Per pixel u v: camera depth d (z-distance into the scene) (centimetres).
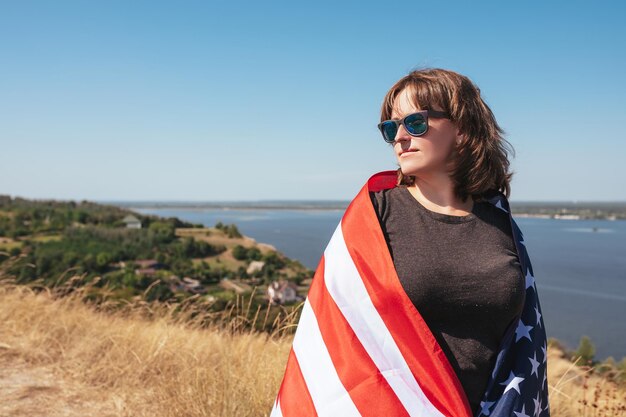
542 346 158
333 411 150
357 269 154
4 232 5638
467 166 159
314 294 162
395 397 146
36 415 326
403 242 154
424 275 147
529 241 13588
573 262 9056
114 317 542
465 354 149
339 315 154
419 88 160
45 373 394
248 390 341
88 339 445
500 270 148
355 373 150
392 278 148
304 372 157
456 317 149
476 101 162
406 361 146
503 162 170
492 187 169
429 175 162
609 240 14500
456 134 160
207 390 344
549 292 5950
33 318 500
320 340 157
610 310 4834
